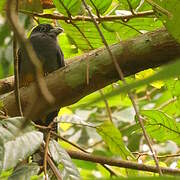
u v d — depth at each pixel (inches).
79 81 197.2
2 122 158.7
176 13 125.6
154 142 404.5
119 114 413.7
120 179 64.1
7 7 82.4
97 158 236.8
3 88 246.2
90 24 227.0
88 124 204.4
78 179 167.6
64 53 330.6
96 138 412.8
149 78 64.7
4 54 298.5
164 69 63.4
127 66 193.3
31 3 199.6
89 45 200.2
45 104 84.2
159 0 156.6
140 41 190.1
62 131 414.9
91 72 195.3
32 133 160.2
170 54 188.2
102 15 217.5
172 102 334.0
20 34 81.1
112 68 193.6
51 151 171.0
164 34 186.9
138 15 214.5
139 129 249.3
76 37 240.1
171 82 245.6
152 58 189.8
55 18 214.5
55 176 160.4
